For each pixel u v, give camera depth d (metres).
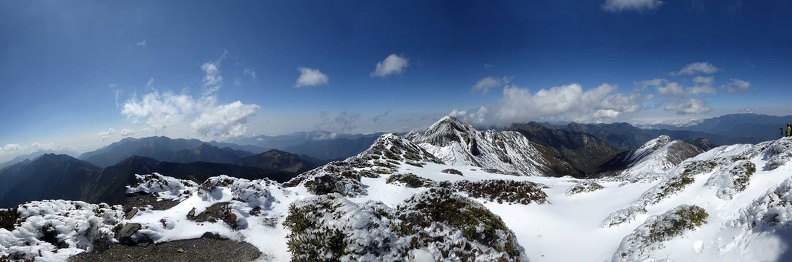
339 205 17.02
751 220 15.07
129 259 15.95
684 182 24.41
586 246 20.55
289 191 27.08
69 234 16.52
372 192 34.38
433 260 14.88
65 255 15.23
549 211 27.27
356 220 15.43
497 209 28.61
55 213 18.25
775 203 14.60
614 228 21.50
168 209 22.52
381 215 17.33
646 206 22.89
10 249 14.41
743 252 13.91
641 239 17.72
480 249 16.66
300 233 16.27
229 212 20.48
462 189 35.03
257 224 20.33
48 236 16.41
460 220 19.66
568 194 32.88
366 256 14.06
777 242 12.82
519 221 25.91
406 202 23.77
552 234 23.14
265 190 23.77
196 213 20.69
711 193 20.95
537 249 21.02
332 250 14.48
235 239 18.62
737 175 20.77
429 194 22.92
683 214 18.36
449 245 16.19
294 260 14.85
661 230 17.67
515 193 31.06
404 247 14.91
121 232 17.11
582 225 23.97
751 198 18.16
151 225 18.17
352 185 32.88
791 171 19.00
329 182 30.77
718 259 14.45
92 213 18.84
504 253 16.91
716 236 15.98
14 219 17.08
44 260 14.44
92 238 16.69
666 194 23.48
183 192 26.19
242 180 23.72
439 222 19.66
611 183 36.06
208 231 18.94
